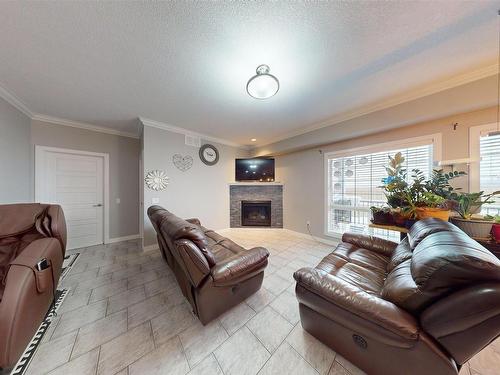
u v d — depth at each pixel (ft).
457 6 3.96
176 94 7.55
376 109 8.58
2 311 3.55
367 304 3.17
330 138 10.52
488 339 2.34
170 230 5.13
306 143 11.76
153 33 4.56
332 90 7.27
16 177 8.23
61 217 5.83
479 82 6.17
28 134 9.20
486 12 4.07
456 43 4.97
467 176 7.04
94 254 10.09
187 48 5.08
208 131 12.37
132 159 13.07
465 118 7.07
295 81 6.66
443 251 2.85
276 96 7.73
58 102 8.17
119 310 5.53
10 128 7.84
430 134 7.84
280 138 13.52
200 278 4.59
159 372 3.72
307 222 13.09
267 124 11.09
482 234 5.51
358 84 6.86
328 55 5.40
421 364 2.80
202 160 13.21
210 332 4.70
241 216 15.49
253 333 4.67
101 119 10.25
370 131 9.16
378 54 5.36
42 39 4.70
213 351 4.17
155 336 4.58
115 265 8.70
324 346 4.25
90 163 11.62
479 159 6.67
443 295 2.69
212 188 13.89
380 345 3.22
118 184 12.46
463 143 7.11
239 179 14.92
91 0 3.74
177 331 4.74
